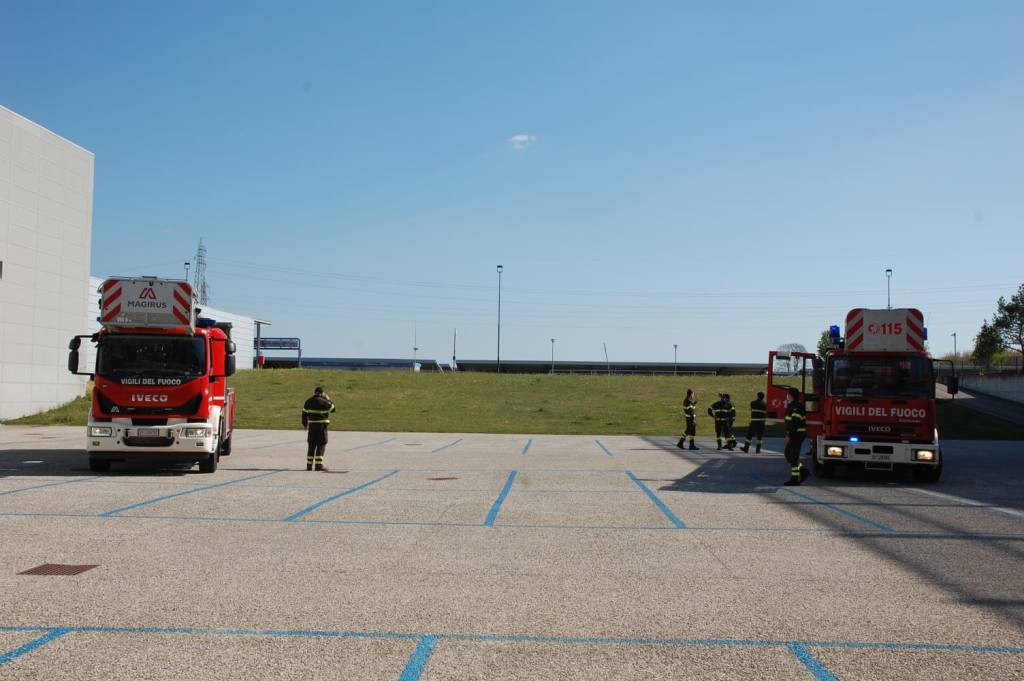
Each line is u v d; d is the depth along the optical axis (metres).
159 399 16.14
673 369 84.56
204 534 9.62
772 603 6.76
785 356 22.05
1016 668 5.20
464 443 28.45
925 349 17.14
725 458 22.91
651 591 7.14
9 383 34.38
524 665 5.16
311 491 13.96
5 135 33.69
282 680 4.84
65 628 5.83
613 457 22.75
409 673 4.99
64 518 10.58
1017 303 52.72
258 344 80.19
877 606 6.69
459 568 7.98
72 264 38.75
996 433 36.34
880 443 16.67
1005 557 8.75
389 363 95.06
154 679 4.82
